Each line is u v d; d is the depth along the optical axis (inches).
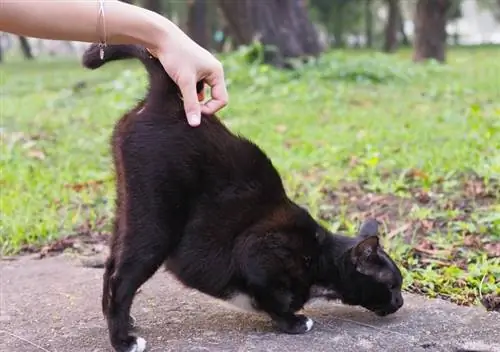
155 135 46.8
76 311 53.5
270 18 176.7
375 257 49.8
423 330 49.4
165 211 46.6
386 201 75.4
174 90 47.8
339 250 49.9
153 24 42.3
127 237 46.6
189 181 46.9
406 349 46.9
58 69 264.2
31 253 67.0
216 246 47.5
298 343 47.7
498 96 146.6
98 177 86.1
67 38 40.1
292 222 48.8
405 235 65.9
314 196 75.9
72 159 95.3
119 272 46.8
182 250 47.6
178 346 47.5
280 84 160.1
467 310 52.4
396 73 184.2
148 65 48.2
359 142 101.8
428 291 55.8
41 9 39.0
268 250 47.6
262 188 48.9
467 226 65.7
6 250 67.1
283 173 85.8
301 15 192.5
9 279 60.0
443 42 238.2
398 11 410.6
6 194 79.3
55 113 136.3
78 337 49.5
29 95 166.7
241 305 49.4
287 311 49.0
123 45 46.8
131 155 46.7
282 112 132.0
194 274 48.0
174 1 337.1
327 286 50.1
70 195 80.0
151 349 47.3
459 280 56.4
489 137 91.0
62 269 62.2
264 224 48.1
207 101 47.7
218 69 45.1
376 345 47.4
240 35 180.5
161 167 46.4
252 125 118.0
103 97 150.2
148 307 53.7
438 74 197.8
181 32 43.6
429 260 60.9
